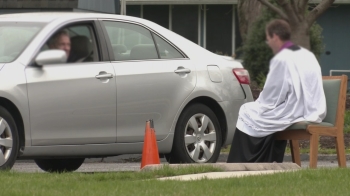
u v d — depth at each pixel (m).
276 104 28.38
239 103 31.84
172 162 30.45
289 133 28.41
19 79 26.03
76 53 27.59
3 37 27.62
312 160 27.86
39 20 27.95
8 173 24.19
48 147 26.75
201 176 23.50
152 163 26.81
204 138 30.67
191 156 30.25
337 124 28.53
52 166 32.38
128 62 28.86
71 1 68.06
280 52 28.38
